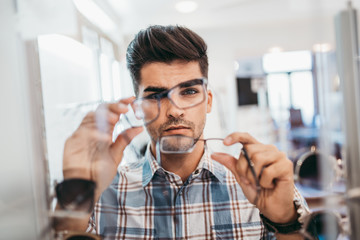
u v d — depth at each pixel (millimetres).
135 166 656
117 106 484
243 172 497
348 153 387
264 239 602
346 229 393
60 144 434
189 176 626
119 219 597
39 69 411
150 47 510
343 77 387
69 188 423
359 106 383
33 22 401
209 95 558
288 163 481
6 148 392
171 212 614
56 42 436
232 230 610
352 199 387
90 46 480
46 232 405
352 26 382
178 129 521
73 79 455
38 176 398
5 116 389
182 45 505
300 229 443
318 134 435
